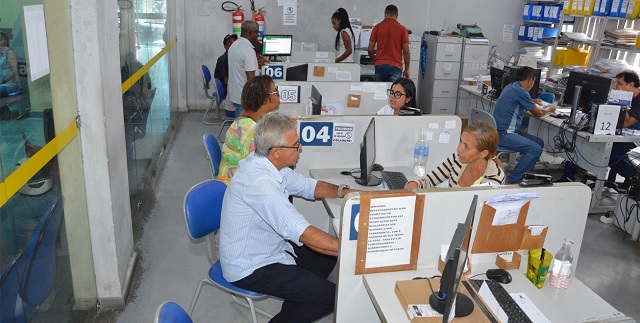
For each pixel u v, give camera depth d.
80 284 2.61
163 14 5.73
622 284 3.38
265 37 6.54
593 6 6.08
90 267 2.70
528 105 4.80
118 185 2.83
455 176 2.89
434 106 7.64
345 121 3.25
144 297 2.98
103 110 2.50
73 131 2.41
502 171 2.67
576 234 2.12
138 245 3.60
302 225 2.06
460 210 1.97
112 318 2.77
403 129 3.35
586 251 3.79
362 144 2.95
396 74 6.78
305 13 7.61
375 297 1.84
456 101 7.64
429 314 1.70
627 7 5.60
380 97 4.53
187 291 3.07
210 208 2.56
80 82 2.43
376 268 1.98
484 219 1.98
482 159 2.66
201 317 2.84
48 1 2.12
